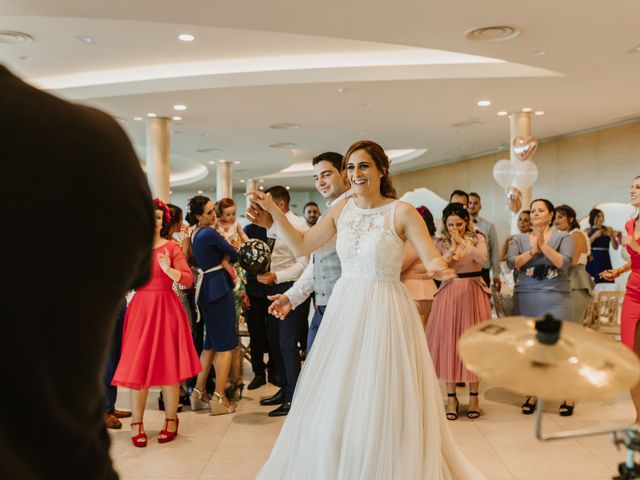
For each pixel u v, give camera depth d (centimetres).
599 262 926
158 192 1091
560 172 1376
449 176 1823
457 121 1153
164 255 388
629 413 454
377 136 1330
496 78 830
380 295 270
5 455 63
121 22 693
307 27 593
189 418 458
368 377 256
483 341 129
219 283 459
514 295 478
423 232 271
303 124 1174
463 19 580
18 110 66
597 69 770
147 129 1102
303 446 260
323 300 351
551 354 120
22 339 63
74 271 67
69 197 67
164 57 843
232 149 1517
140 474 349
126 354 389
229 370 497
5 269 62
